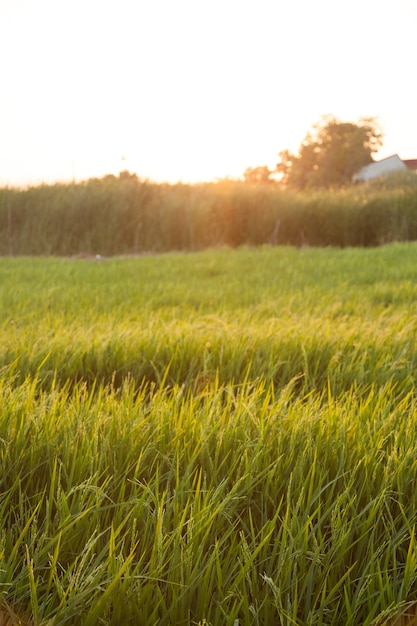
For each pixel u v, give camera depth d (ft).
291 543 7.13
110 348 16.43
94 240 77.92
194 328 19.24
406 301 31.17
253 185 89.66
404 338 17.58
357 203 88.33
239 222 84.58
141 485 7.72
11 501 8.24
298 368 16.02
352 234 87.20
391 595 7.04
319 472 8.60
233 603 7.07
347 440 9.37
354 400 11.87
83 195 78.18
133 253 78.43
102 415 9.85
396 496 8.40
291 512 8.04
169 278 45.19
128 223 79.87
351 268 49.21
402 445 9.24
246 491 8.33
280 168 226.79
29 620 6.77
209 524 7.28
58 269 49.52
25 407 9.98
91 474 8.31
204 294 34.58
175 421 9.90
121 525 7.23
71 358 15.83
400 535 7.77
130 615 6.71
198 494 7.72
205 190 84.89
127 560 6.73
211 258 60.75
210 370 15.51
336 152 208.85
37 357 15.46
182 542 7.00
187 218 81.15
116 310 27.53
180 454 8.94
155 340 16.99
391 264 51.85
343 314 26.37
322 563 7.18
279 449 9.14
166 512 7.72
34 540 7.44
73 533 7.61
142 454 8.82
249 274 47.80
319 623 6.75
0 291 33.42
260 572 7.39
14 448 9.04
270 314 25.91
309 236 87.40
